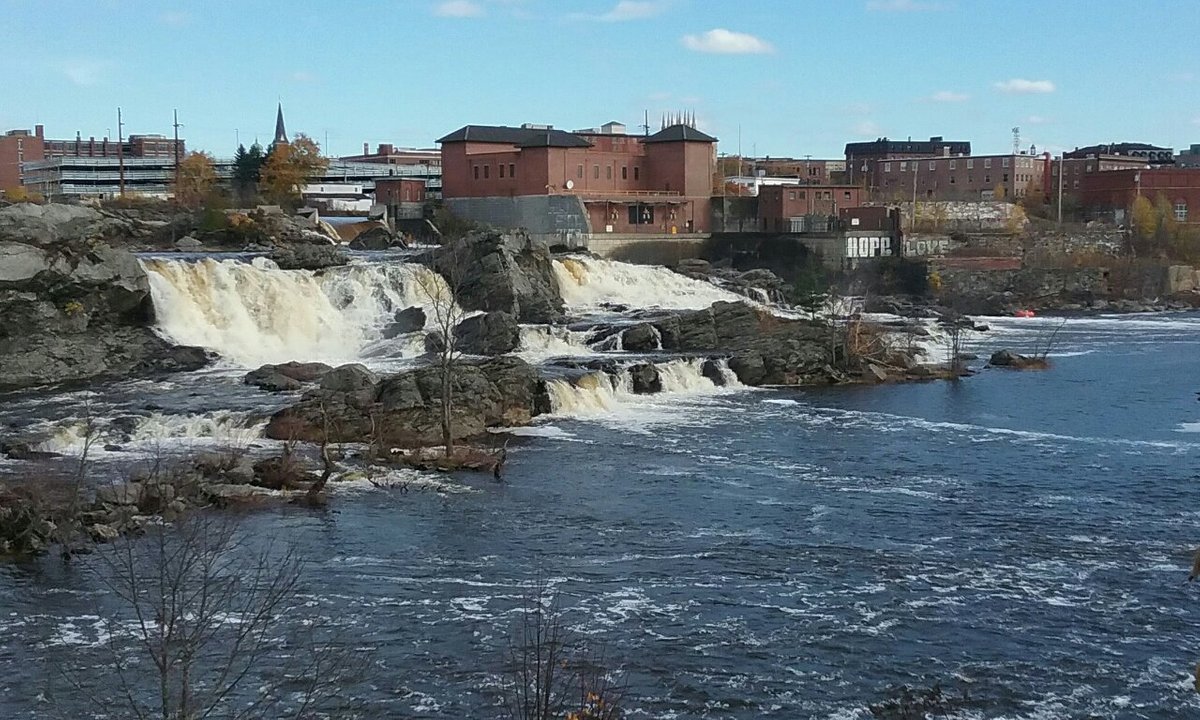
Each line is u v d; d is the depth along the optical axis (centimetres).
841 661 4350
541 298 11962
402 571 5209
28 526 5381
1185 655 4416
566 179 16775
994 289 17988
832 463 7294
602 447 7669
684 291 14100
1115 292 18488
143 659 4209
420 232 16462
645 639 4519
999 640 4538
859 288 16238
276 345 10481
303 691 4016
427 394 8094
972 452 7606
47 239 9419
